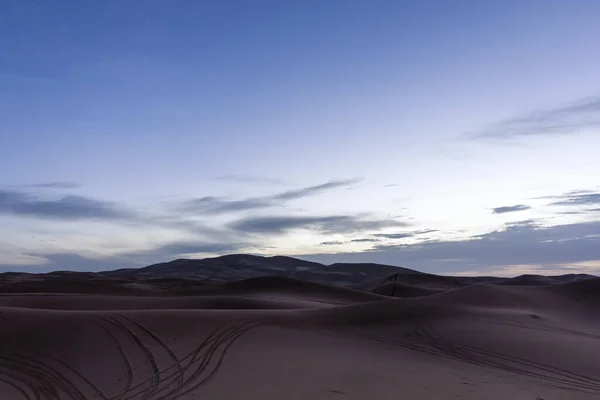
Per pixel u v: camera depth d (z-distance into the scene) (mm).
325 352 21750
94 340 22516
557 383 17875
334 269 173625
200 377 17062
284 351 21438
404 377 17234
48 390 16844
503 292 40219
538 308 37469
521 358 21891
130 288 66875
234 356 20062
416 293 78750
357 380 16531
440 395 14797
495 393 15344
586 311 38062
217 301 44844
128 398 15297
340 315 31234
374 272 166875
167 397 15070
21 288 63812
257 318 28547
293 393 14906
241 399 14438
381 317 30859
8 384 17625
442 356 22359
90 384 17141
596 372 19703
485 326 28703
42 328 23969
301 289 62219
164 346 21531
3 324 24484
